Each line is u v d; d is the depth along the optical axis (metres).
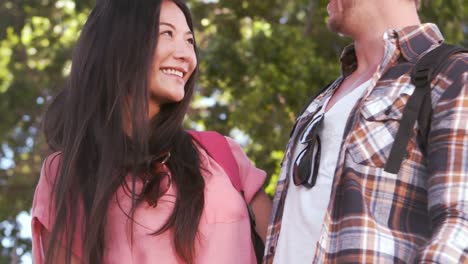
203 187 3.78
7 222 13.09
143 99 3.79
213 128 11.90
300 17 11.68
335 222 3.11
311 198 3.32
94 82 3.90
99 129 3.82
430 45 3.25
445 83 3.04
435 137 2.98
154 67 3.84
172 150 3.89
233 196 3.85
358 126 3.16
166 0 3.94
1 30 11.87
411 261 2.96
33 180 12.82
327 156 3.32
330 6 3.55
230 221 3.79
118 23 3.89
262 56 10.81
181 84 3.88
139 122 3.78
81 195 3.73
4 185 12.82
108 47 3.88
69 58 12.44
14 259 13.06
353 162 3.12
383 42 3.38
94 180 3.75
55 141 4.02
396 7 3.39
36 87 12.54
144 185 3.72
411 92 3.11
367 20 3.43
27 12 11.99
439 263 2.76
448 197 2.87
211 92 12.13
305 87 10.66
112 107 3.81
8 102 12.45
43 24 12.38
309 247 3.28
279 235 3.45
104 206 3.66
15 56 12.62
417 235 2.99
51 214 3.76
